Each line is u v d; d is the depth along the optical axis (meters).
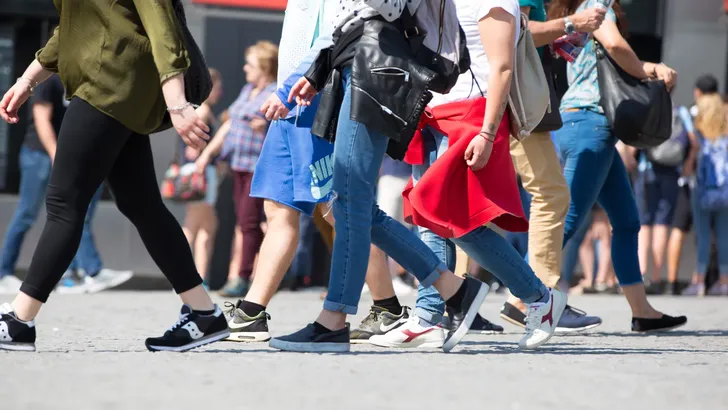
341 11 12.77
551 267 16.81
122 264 31.69
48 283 12.32
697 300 29.81
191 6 32.31
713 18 36.00
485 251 13.17
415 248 13.05
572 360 12.48
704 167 32.88
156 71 12.05
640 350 14.32
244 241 28.48
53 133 27.30
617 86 17.55
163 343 12.62
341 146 12.45
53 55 13.02
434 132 14.09
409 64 12.14
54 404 8.63
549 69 16.64
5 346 12.31
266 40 32.62
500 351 13.62
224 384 9.84
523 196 25.52
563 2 17.47
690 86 36.00
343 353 12.77
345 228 12.59
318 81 13.07
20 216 27.95
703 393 9.88
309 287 31.86
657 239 33.22
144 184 12.44
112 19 12.02
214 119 30.38
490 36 12.84
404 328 13.98
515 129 13.38
